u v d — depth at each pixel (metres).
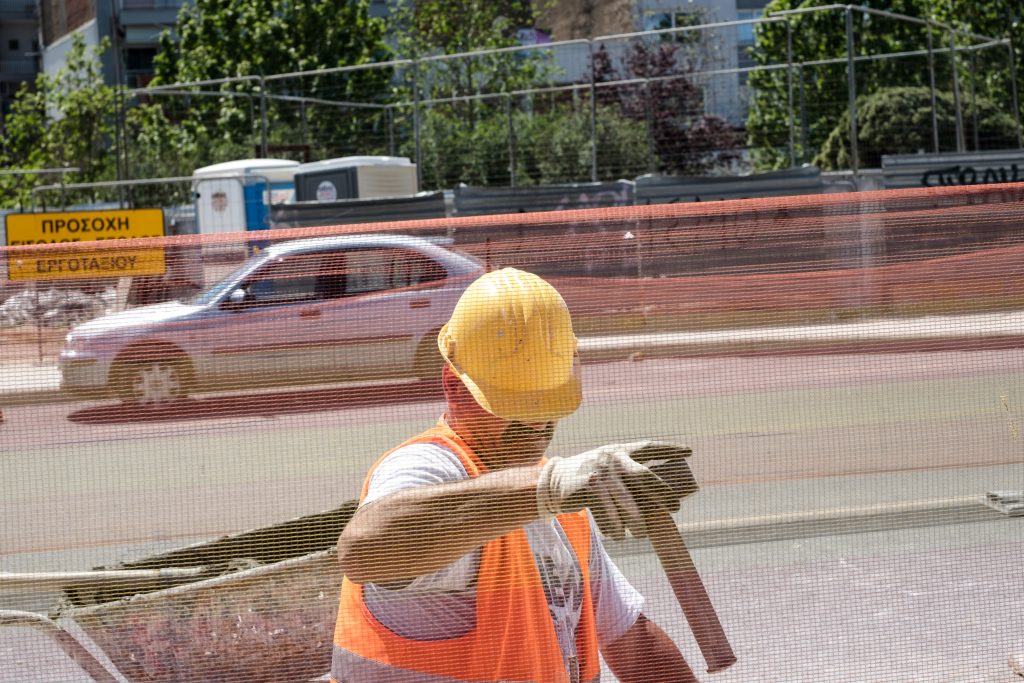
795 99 21.80
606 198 15.09
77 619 2.63
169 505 2.88
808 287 2.88
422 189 21.55
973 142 19.98
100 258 2.76
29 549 2.86
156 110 31.81
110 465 2.86
